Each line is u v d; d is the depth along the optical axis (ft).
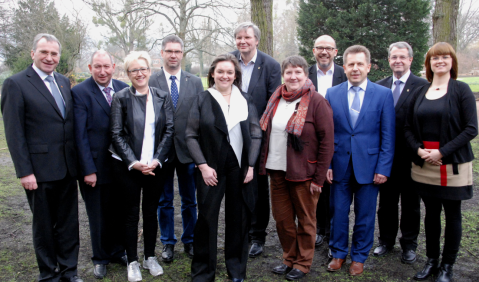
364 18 43.29
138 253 11.05
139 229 12.99
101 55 9.10
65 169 8.72
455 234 8.68
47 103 8.43
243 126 8.80
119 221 10.08
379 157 9.41
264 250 11.21
